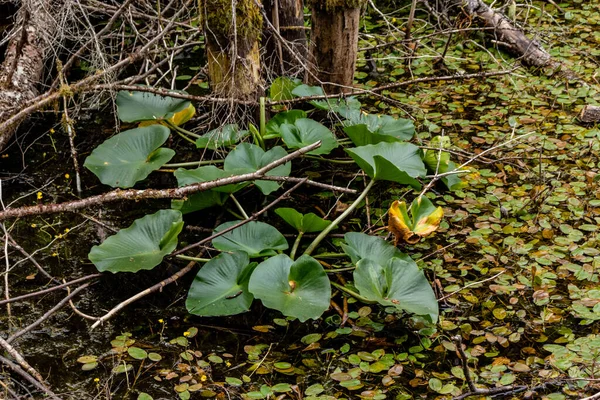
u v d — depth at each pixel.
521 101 4.21
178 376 2.51
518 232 3.21
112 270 2.72
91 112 4.04
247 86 3.41
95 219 3.18
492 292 2.90
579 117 4.00
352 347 2.64
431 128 3.80
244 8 3.23
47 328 2.72
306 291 2.67
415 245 3.15
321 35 3.62
